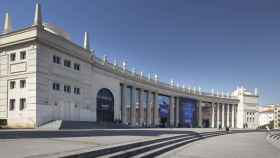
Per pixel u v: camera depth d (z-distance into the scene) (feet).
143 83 218.59
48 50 124.98
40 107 118.73
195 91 292.20
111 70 177.78
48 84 124.26
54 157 31.83
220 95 325.01
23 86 122.83
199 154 60.34
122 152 45.03
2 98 127.34
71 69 140.46
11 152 36.60
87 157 37.29
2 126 118.21
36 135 67.36
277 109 556.10
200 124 295.69
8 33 127.44
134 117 207.41
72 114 139.64
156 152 55.83
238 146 84.07
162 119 249.34
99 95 166.71
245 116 347.77
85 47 153.99
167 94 253.44
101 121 161.58
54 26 148.56
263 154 64.80
